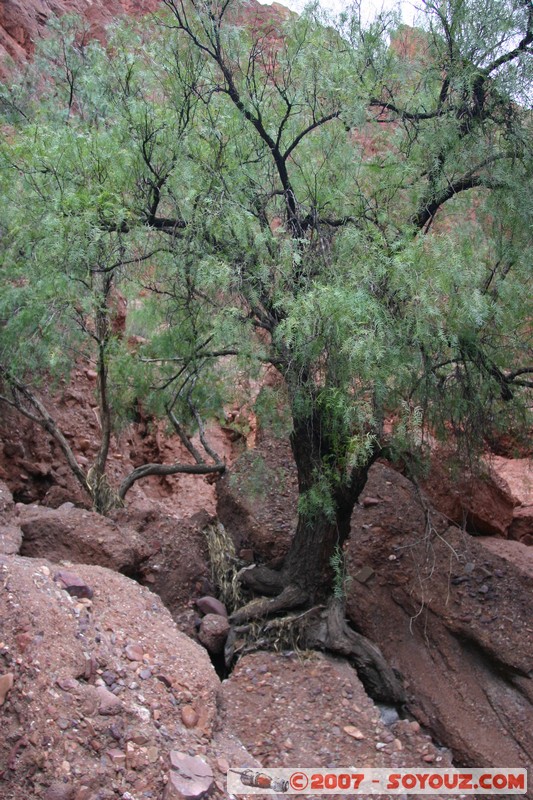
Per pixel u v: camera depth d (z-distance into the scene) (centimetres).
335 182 648
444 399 659
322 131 660
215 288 591
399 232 594
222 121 638
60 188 609
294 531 755
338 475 606
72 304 652
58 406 1020
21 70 1071
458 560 768
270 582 692
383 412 579
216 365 757
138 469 805
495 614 723
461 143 646
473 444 702
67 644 481
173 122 639
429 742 571
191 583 718
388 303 542
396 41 671
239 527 776
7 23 1936
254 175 648
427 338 536
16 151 632
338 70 632
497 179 639
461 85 629
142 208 636
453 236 627
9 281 695
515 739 651
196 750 455
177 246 621
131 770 422
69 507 703
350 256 573
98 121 741
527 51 655
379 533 780
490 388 661
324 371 568
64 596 526
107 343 775
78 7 2206
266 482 799
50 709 435
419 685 673
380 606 725
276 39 675
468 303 519
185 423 888
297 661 617
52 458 962
